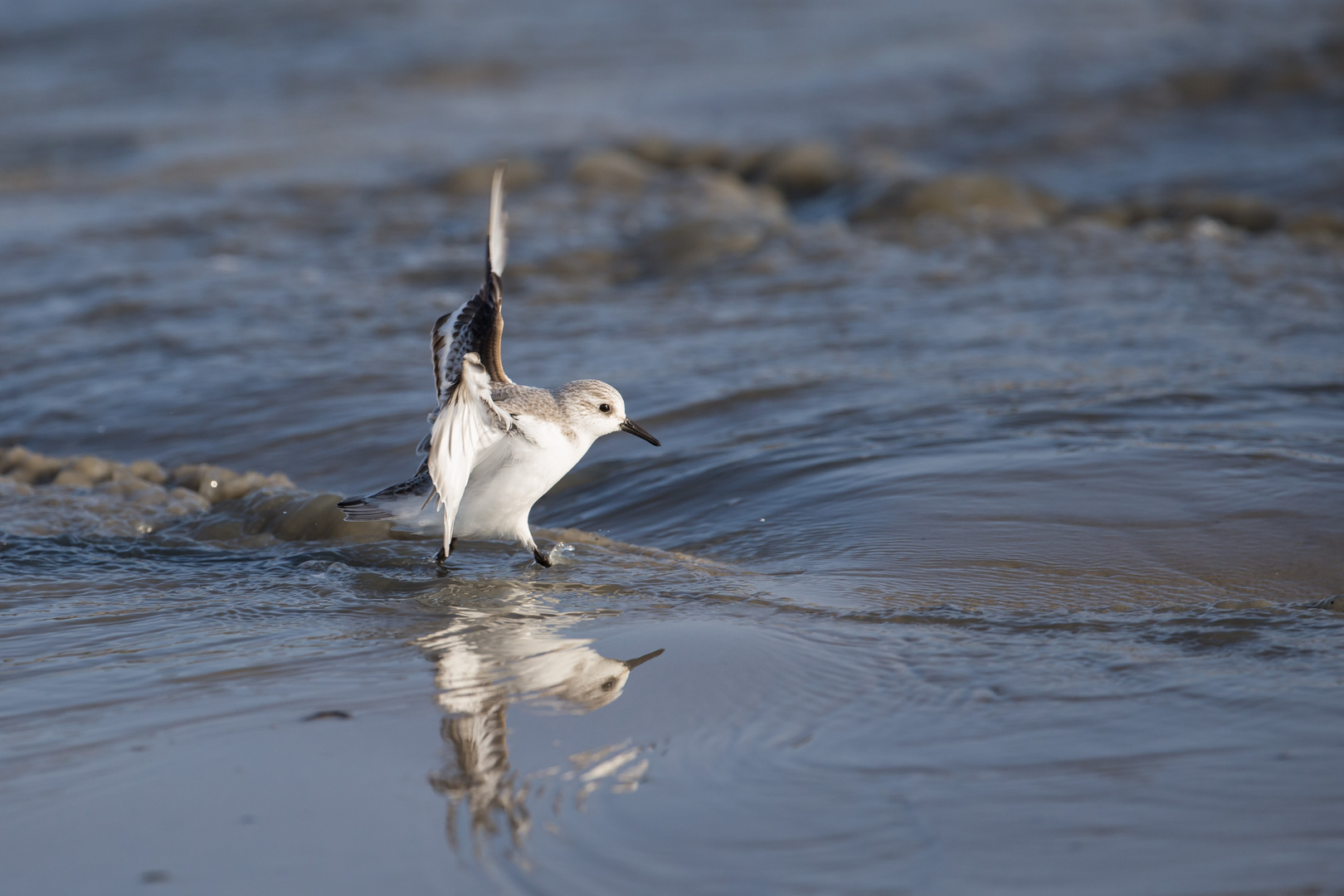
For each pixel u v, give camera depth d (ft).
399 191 108.27
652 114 147.13
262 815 20.53
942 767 21.71
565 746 23.03
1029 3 192.24
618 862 18.83
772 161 111.65
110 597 33.68
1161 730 22.98
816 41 179.63
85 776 22.16
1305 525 35.32
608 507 43.37
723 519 40.32
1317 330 59.62
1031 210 92.17
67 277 80.94
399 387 57.67
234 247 89.15
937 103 143.23
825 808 20.33
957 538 35.99
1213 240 81.15
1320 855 18.51
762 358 58.95
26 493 42.86
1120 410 47.16
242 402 56.44
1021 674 26.16
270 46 187.73
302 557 37.37
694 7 205.05
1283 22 165.78
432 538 39.42
